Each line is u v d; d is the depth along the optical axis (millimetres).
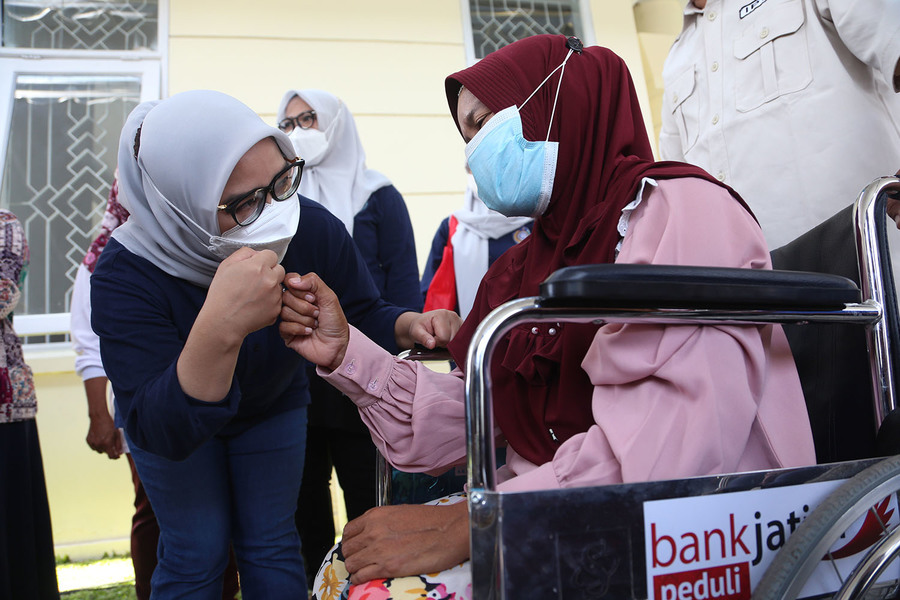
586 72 1077
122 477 3277
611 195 967
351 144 2232
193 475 1198
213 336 923
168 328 1146
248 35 3631
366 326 1392
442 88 3834
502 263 1225
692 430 726
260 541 1276
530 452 980
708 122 1688
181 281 1177
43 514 1947
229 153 1044
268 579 1263
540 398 978
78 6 3584
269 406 1299
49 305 3416
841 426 929
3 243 1866
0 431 1784
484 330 654
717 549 673
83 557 3139
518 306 664
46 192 3480
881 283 859
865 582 667
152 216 1143
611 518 639
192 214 1078
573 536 624
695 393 742
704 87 1717
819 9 1479
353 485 1846
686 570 657
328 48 3707
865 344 905
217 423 982
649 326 779
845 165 1424
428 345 1215
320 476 1903
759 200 1538
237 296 926
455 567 814
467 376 650
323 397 1771
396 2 3826
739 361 771
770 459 792
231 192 1067
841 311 816
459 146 3812
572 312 681
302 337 1032
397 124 3740
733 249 846
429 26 3859
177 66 3562
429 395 1035
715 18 1714
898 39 1284
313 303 1015
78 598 2461
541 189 1056
